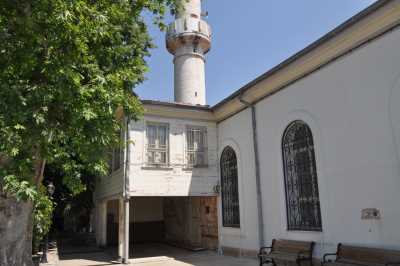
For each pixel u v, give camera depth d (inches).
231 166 546.0
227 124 555.8
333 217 345.1
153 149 534.0
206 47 895.7
